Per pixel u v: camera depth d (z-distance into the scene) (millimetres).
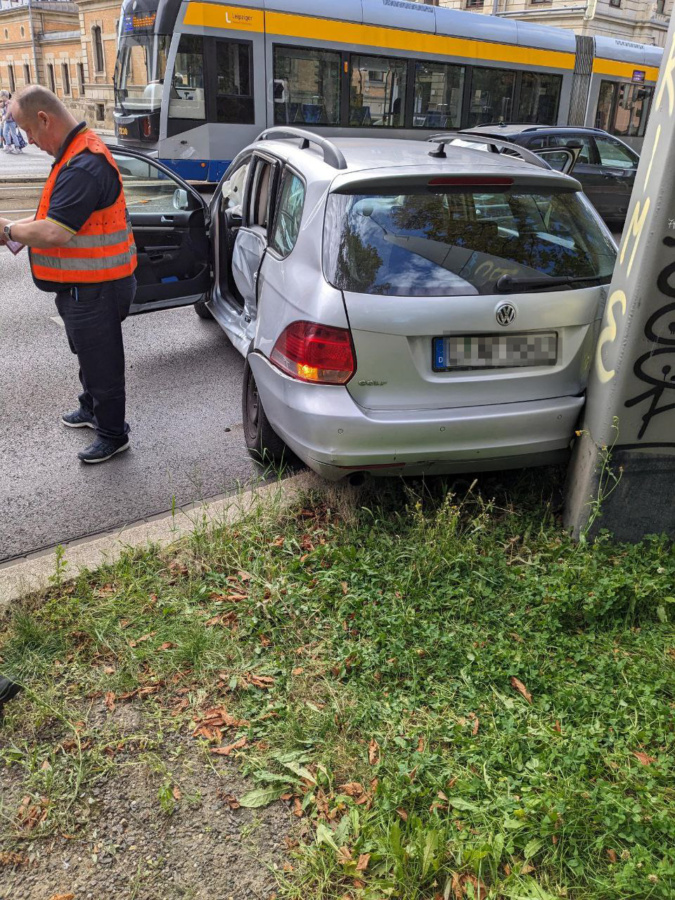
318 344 3328
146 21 12133
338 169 3598
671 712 2553
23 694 2711
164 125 12195
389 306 3270
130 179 5711
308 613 3102
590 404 3441
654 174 2977
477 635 2977
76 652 2906
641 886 1984
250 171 5355
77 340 4223
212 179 12734
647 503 3428
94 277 4082
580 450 3539
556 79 16828
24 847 2197
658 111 3002
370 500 3924
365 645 2918
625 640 2980
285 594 3215
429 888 2055
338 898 2033
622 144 12391
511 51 15789
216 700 2707
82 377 4719
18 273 9414
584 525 3500
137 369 6129
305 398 3410
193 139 12398
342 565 3375
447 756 2430
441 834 2117
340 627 3021
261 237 4883
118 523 3889
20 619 2980
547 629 3006
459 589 3178
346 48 13383
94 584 3318
